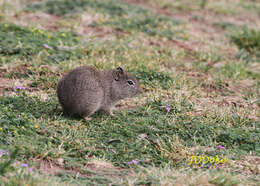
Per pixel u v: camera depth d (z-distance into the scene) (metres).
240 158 10.42
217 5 28.28
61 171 9.11
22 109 11.73
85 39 18.22
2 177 8.05
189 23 23.55
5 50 15.97
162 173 9.10
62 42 17.48
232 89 15.59
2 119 10.66
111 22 20.95
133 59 16.69
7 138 9.88
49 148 9.80
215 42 21.19
